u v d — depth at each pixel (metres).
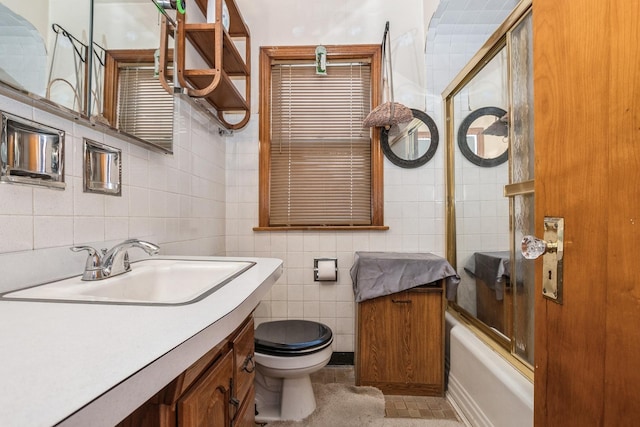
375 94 2.05
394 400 1.58
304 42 2.05
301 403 1.43
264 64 2.05
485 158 1.60
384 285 1.61
